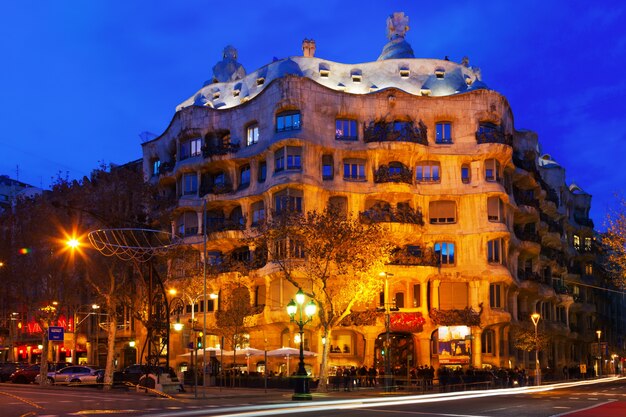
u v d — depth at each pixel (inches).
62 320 3164.4
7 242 2394.2
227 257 2618.1
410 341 2568.9
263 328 2546.8
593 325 4082.2
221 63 3191.4
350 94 2596.0
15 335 3380.9
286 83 2527.1
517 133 3105.3
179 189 2874.0
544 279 3198.8
